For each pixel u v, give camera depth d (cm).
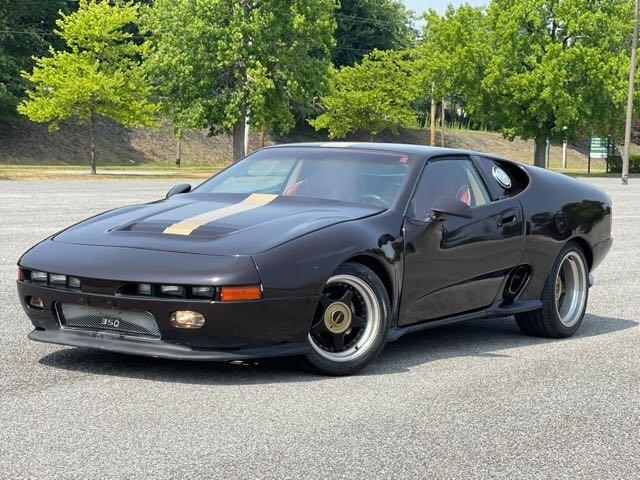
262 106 4141
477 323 706
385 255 520
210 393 459
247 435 393
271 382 486
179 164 5797
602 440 406
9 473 339
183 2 4106
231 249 477
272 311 469
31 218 1451
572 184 681
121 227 520
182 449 371
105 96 3928
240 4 4200
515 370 539
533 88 5384
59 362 520
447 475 352
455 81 5597
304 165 591
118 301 468
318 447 379
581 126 5597
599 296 856
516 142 9112
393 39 8950
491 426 421
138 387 468
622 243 1336
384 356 568
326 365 499
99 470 344
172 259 472
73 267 482
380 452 377
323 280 484
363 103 6406
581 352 600
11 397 445
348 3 8662
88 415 416
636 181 4503
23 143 5431
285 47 4247
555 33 5569
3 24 5612
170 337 466
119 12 4084
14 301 728
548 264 636
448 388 489
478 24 5631
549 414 445
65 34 4053
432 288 558
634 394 488
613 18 5444
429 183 577
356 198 559
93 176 3644
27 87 5622
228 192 583
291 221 512
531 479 352
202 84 4141
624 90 5341
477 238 583
